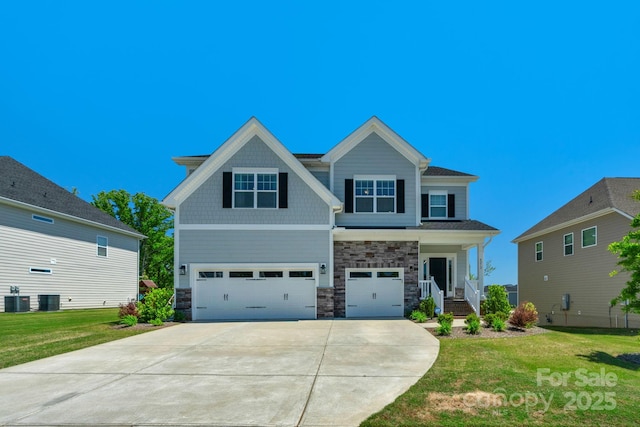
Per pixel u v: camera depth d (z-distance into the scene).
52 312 20.09
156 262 44.56
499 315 14.81
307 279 16.94
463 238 17.72
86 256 24.33
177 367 8.35
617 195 18.70
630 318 16.77
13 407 6.02
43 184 23.94
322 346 10.49
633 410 5.58
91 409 5.91
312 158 20.23
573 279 20.89
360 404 6.02
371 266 17.34
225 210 17.03
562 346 10.16
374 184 18.59
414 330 13.12
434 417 5.38
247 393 6.59
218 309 16.69
